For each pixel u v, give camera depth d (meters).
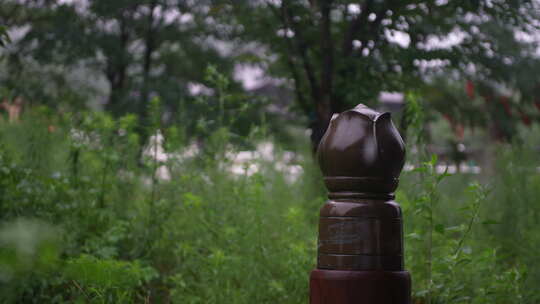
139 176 3.92
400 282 1.69
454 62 5.23
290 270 2.76
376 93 5.52
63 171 3.48
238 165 3.99
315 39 5.80
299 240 3.07
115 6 9.37
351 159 1.69
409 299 1.74
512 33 5.45
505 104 6.38
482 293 2.47
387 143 1.70
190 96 9.26
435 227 2.32
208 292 2.74
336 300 1.67
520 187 4.06
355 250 1.68
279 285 2.73
